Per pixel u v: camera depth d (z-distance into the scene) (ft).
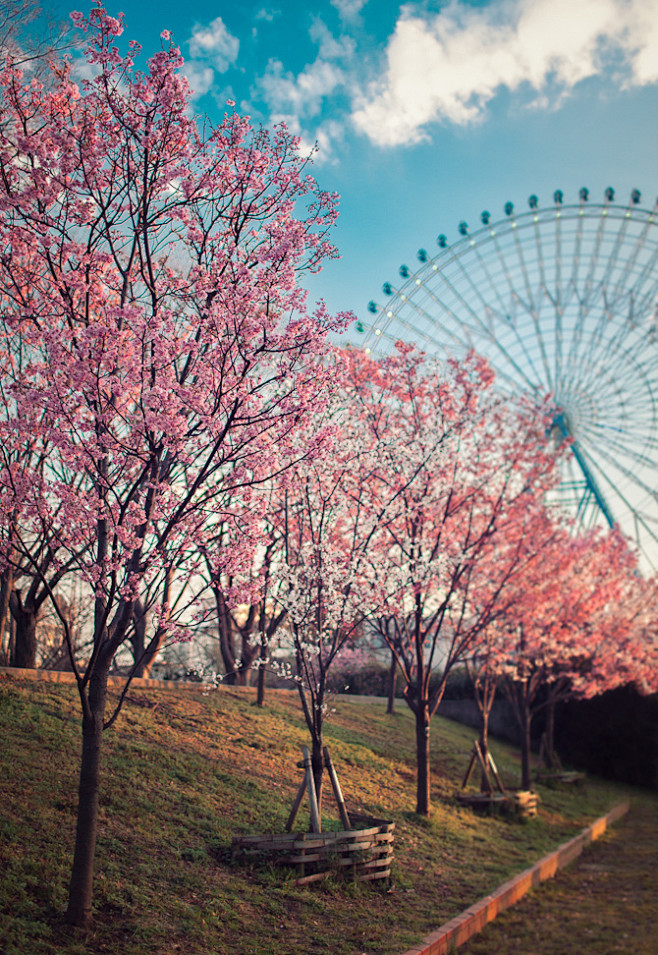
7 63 23.62
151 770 34.30
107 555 23.30
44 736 34.19
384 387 46.83
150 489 23.68
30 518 23.53
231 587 25.90
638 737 94.63
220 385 22.58
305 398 24.77
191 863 27.02
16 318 23.36
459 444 49.06
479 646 56.80
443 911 29.40
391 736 67.46
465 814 48.03
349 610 37.50
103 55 22.33
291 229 23.93
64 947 19.21
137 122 22.61
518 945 27.50
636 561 83.41
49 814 26.40
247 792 36.55
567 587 68.85
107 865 24.54
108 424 23.18
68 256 24.21
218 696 56.95
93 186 22.62
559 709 100.48
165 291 24.91
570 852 45.85
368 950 23.91
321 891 28.78
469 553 46.93
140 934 21.11
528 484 52.75
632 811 72.49
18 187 23.09
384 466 42.60
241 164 24.04
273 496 36.22
